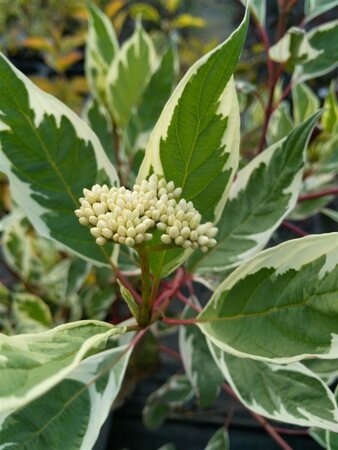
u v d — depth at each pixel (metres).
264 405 0.11
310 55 0.16
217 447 0.20
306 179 0.22
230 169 0.10
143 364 0.24
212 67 0.09
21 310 0.23
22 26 0.52
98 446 0.24
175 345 0.30
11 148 0.12
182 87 0.10
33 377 0.07
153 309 0.12
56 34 0.42
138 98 0.21
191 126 0.10
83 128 0.12
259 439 0.27
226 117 0.10
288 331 0.09
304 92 0.22
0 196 0.35
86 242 0.13
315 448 0.26
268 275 0.10
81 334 0.08
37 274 0.25
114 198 0.10
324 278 0.09
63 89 0.40
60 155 0.12
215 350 0.13
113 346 0.14
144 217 0.09
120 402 0.24
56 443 0.10
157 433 0.27
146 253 0.09
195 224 0.09
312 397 0.11
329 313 0.09
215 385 0.16
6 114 0.11
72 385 0.11
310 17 0.17
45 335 0.08
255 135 0.26
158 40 0.34
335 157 0.21
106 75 0.22
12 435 0.10
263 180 0.13
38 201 0.12
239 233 0.13
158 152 0.10
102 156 0.12
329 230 0.32
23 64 0.52
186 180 0.10
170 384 0.23
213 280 0.17
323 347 0.09
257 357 0.09
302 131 0.13
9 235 0.24
